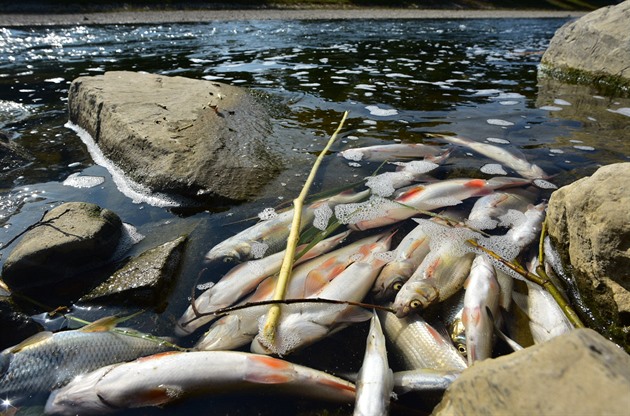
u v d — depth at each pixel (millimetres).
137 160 1000
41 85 1775
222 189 901
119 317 626
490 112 1454
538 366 379
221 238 786
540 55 2619
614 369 360
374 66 2191
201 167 941
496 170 1032
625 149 1142
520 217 843
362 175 992
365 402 487
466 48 2908
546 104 1558
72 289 681
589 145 1173
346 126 1278
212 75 1927
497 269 705
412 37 3455
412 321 619
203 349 578
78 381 536
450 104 1537
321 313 627
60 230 717
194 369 529
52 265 687
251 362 535
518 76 2035
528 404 359
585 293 648
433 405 506
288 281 663
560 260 715
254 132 1164
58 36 3145
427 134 1236
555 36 2084
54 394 525
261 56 2426
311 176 925
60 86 1768
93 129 1206
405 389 524
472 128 1293
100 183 976
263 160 1019
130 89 1343
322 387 520
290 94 1587
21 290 674
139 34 3305
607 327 615
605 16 1889
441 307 656
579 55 1920
